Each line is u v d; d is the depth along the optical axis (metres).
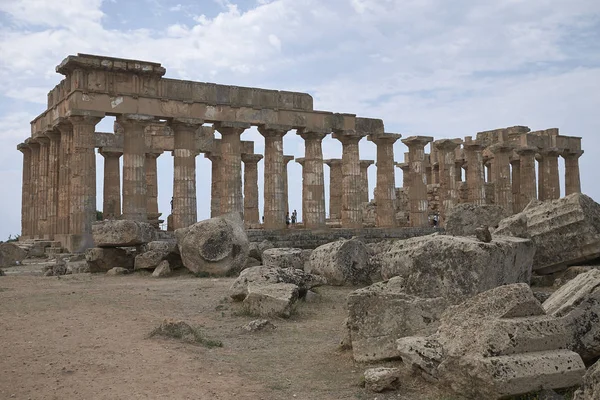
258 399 7.67
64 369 8.74
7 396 7.54
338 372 8.97
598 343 8.30
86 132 32.50
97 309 14.02
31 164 41.16
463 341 7.61
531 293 7.97
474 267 10.39
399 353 8.67
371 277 18.97
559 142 54.97
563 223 15.63
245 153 51.06
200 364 9.20
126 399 7.51
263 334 11.77
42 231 38.03
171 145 47.00
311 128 41.03
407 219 53.19
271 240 37.22
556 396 6.84
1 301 15.19
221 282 19.73
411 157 46.69
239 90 38.25
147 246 24.70
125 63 33.44
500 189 50.69
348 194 43.75
